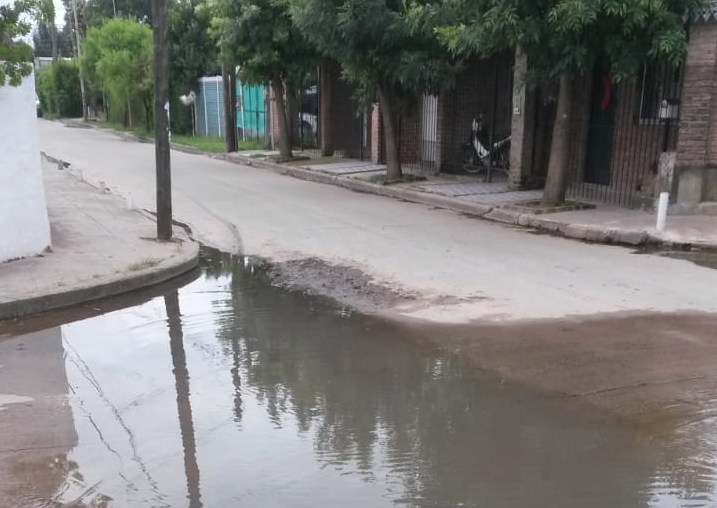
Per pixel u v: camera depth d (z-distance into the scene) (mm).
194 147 27406
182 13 33875
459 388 4984
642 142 12812
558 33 10297
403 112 16438
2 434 4344
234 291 7703
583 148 14148
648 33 10258
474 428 4379
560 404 4691
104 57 38219
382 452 4098
